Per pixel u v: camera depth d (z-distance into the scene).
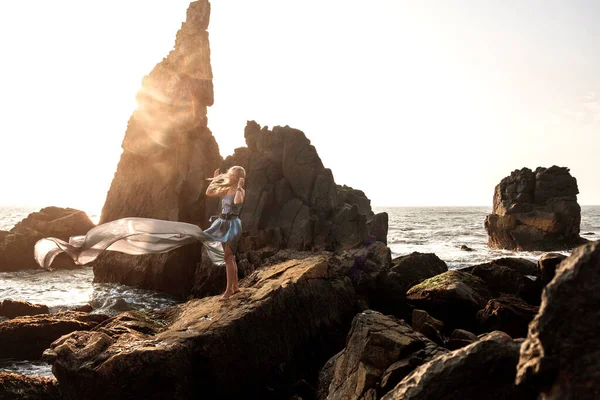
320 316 8.27
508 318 7.95
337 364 5.96
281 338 7.27
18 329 8.98
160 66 23.08
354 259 14.22
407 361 4.99
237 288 8.01
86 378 5.70
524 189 37.81
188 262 18.05
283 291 7.55
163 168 21.50
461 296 9.09
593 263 2.79
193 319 6.97
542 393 2.85
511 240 36.75
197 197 20.77
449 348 6.31
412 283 12.23
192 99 22.14
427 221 87.12
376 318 6.10
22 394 6.32
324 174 20.06
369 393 4.97
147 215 21.30
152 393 5.76
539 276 8.77
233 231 7.59
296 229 18.20
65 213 30.17
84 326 9.38
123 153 22.92
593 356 2.66
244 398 6.58
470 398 3.52
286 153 20.14
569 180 37.22
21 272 23.36
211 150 22.59
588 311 2.74
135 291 17.73
